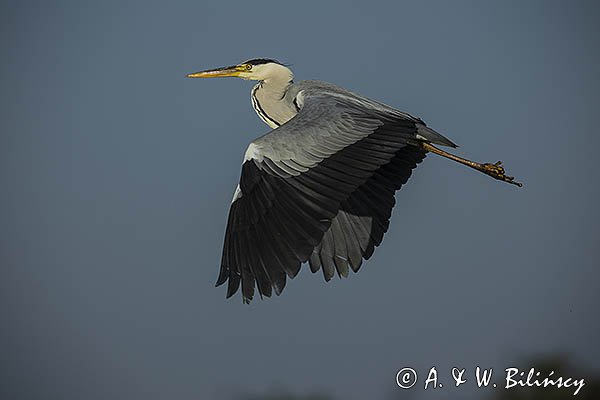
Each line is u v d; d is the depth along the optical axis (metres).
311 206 9.78
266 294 9.45
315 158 10.15
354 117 10.73
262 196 9.88
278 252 9.55
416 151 12.33
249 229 9.79
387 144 10.49
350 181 10.04
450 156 12.66
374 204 11.66
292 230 9.62
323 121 10.57
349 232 11.47
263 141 10.21
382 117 11.03
